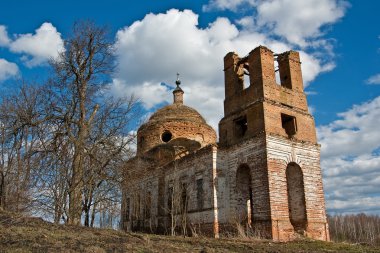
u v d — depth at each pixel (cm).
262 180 1923
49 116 1694
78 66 1820
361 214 9131
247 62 2420
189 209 2316
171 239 1334
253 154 2023
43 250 817
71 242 936
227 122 2309
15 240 885
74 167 1574
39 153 1622
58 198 1524
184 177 2450
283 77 2364
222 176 2167
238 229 1838
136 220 2811
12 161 1925
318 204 2064
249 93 2192
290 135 2155
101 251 877
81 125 1672
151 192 2784
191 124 3167
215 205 2086
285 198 1919
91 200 1645
